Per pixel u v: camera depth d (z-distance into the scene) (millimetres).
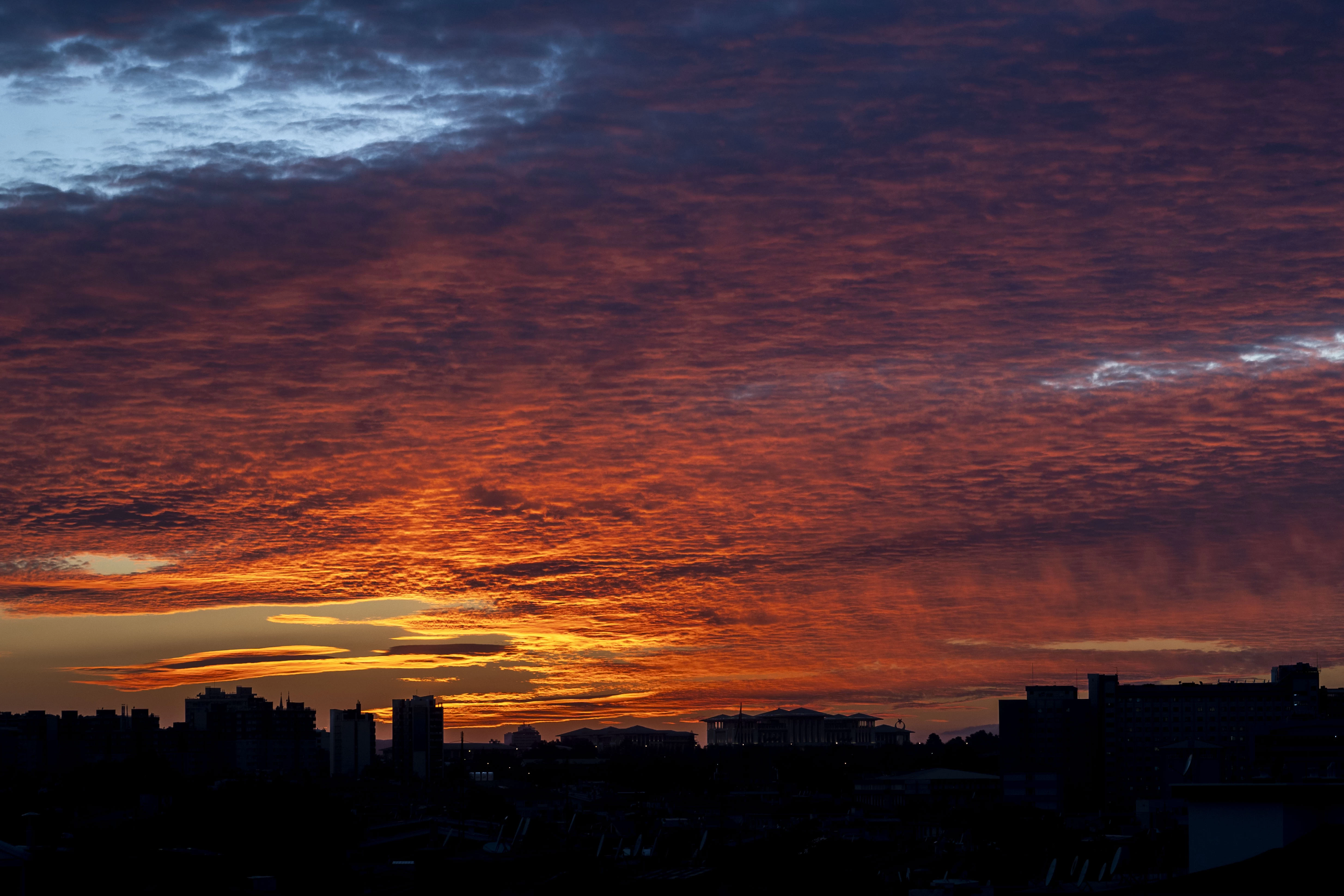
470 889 122000
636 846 190000
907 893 149375
